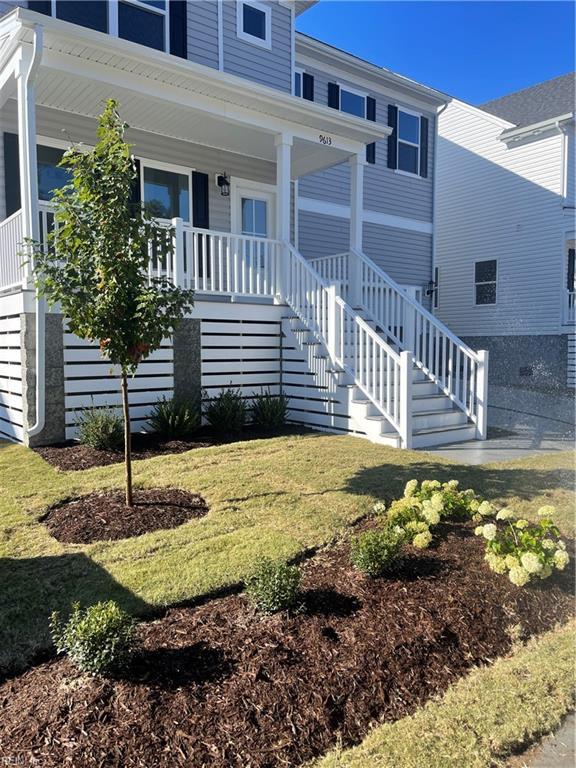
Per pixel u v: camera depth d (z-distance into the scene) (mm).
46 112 8180
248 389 8281
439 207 18625
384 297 9242
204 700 2307
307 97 12734
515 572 3242
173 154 9773
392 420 6848
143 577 3271
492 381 16578
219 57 10375
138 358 4223
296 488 4867
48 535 3922
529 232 16062
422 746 2158
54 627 2828
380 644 2693
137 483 4984
